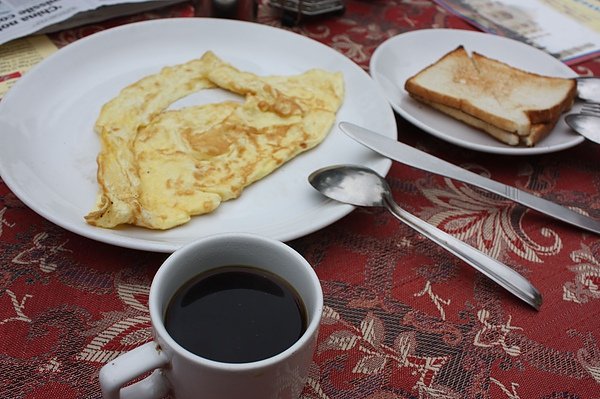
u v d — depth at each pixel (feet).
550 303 1.35
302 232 1.33
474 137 1.74
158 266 1.34
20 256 1.32
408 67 1.98
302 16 2.13
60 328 1.22
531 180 1.66
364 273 1.37
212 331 1.03
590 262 1.45
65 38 1.93
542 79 1.86
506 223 1.52
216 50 1.90
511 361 1.25
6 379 1.14
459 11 2.31
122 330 1.23
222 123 1.64
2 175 1.36
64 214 1.33
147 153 1.54
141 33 1.85
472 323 1.30
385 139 1.58
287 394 1.03
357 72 1.83
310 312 1.03
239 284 1.09
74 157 1.50
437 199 1.57
